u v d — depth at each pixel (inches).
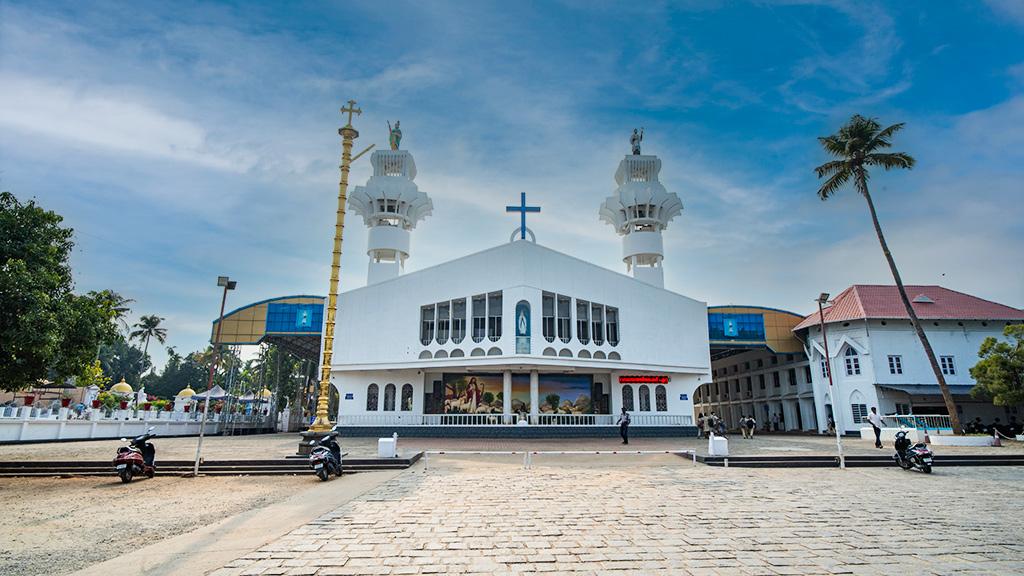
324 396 699.4
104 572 240.4
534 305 1177.4
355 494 454.0
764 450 873.5
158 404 1870.1
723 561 250.4
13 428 919.0
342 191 759.1
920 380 1403.8
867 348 1437.0
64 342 587.5
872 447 941.8
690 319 1453.0
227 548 277.4
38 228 577.3
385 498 428.5
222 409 1573.6
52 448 855.1
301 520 347.6
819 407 1556.3
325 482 546.9
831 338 1524.4
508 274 1189.1
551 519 344.2
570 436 1187.9
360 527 323.0
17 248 554.6
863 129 1131.9
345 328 1360.7
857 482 534.6
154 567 246.1
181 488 516.1
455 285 1263.5
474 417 1250.0
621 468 639.8
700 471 613.0
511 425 1195.3
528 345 1151.0
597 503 402.3
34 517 380.2
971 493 465.7
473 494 446.3
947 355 1427.2
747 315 1704.0
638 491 461.1
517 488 478.6
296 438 1250.0
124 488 518.3
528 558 255.4
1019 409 1369.3
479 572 235.0
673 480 533.3
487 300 1221.1
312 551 269.4
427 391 1322.6
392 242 1523.1
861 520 343.0
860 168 1128.8
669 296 1430.9
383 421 1296.8
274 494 476.4
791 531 311.1
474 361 1175.6
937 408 1395.2
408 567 242.5
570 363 1178.0
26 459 679.1
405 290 1323.8
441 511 372.5
